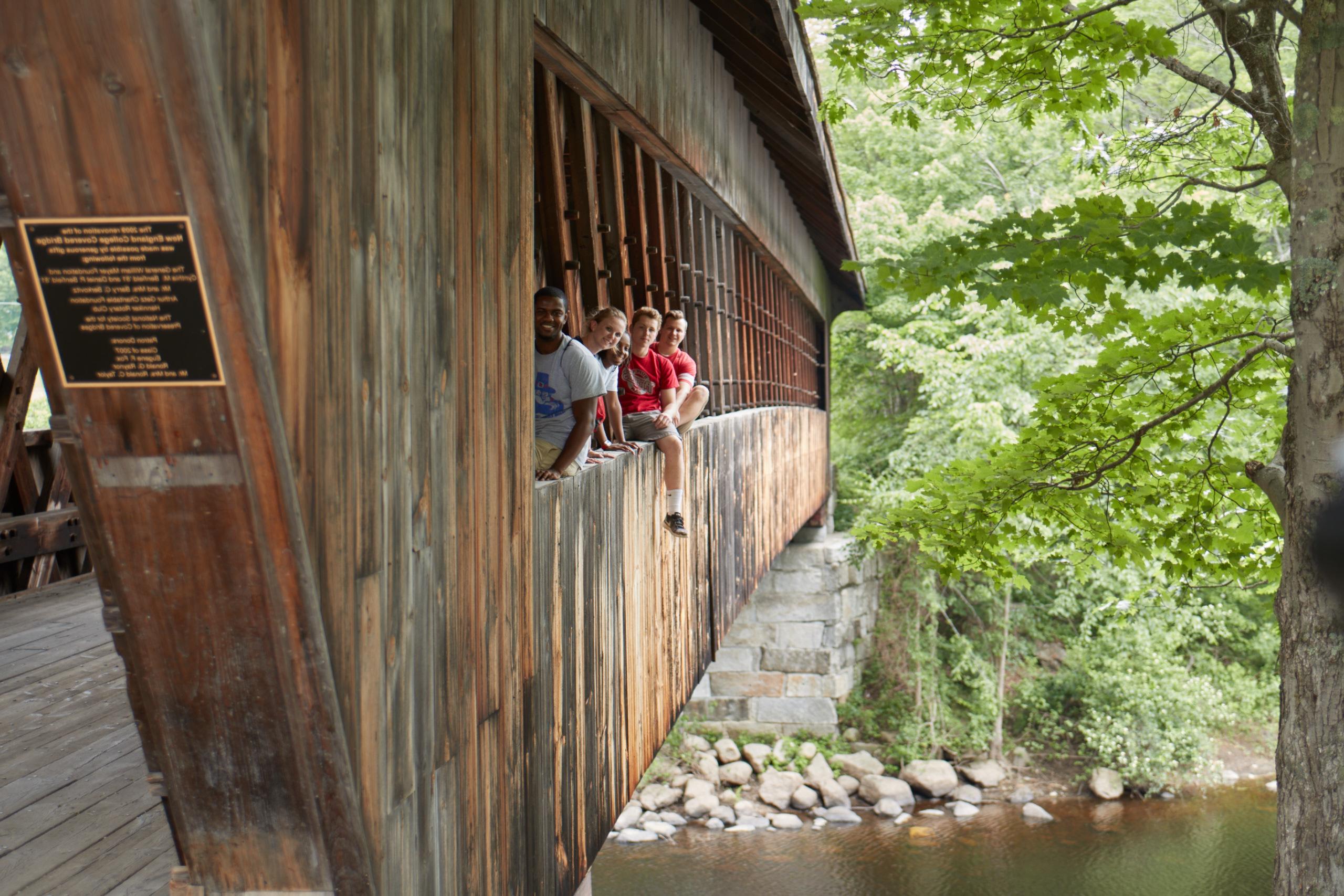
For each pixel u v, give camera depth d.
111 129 1.46
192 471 1.67
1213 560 5.98
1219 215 3.92
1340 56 3.43
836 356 21.62
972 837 14.05
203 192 1.49
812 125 8.10
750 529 8.54
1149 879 12.71
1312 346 3.52
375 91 2.04
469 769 2.56
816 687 16.73
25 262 1.56
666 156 5.69
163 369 1.60
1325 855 3.50
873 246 18.45
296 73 1.71
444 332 2.42
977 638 18.47
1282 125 4.41
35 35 1.41
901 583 17.78
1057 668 18.12
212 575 1.74
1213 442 5.62
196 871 2.01
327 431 1.82
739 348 8.80
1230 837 13.91
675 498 5.08
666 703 5.16
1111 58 4.66
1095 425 5.75
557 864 3.34
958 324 16.59
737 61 7.10
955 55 5.05
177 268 1.55
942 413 16.73
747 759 16.09
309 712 1.84
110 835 2.78
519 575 2.96
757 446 9.01
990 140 20.25
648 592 4.79
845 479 20.25
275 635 1.79
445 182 2.44
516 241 2.97
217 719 1.87
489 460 2.73
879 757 16.28
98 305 1.57
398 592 2.15
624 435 4.91
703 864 13.19
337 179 1.86
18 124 1.47
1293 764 3.61
